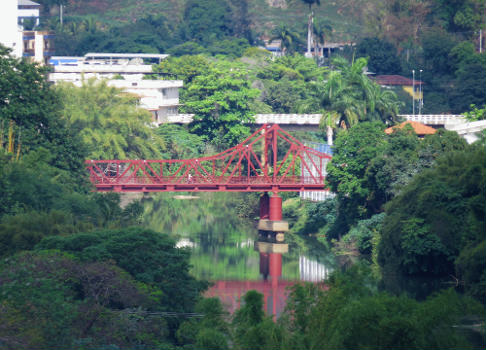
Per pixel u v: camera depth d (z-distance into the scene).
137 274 88.12
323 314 63.78
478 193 132.88
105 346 71.25
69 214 115.88
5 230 96.88
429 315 58.41
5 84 144.38
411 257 135.88
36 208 119.06
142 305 81.88
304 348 62.19
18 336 68.00
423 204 136.88
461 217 132.62
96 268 81.75
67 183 140.88
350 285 66.75
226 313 71.94
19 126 144.12
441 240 133.00
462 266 117.56
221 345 65.50
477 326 68.19
